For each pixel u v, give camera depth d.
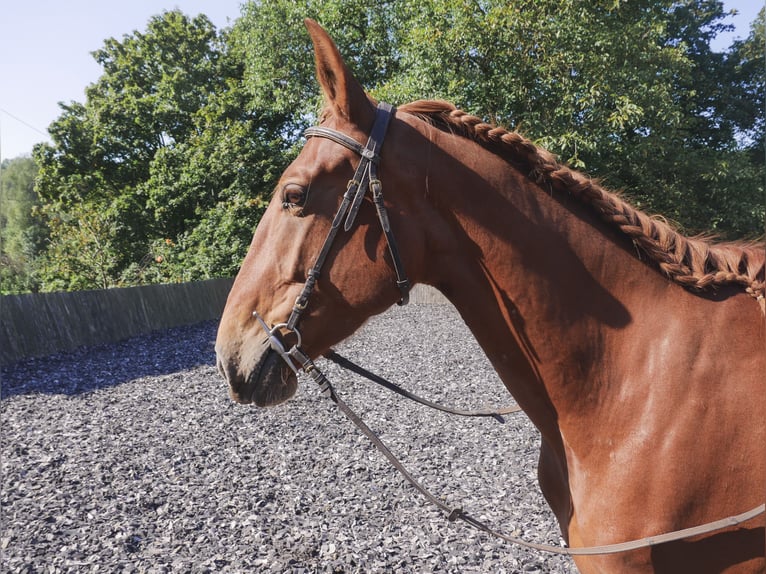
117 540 3.48
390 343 10.62
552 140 12.00
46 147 23.22
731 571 1.33
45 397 7.04
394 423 5.88
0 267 22.38
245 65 24.14
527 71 12.68
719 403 1.33
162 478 4.49
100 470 4.64
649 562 1.33
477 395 6.99
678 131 14.79
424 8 13.78
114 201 22.09
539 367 1.48
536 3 12.27
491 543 3.40
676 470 1.31
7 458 4.91
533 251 1.46
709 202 16.22
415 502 4.01
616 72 12.59
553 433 1.53
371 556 3.26
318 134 1.48
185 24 25.83
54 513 3.86
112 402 6.81
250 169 20.28
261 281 1.50
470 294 1.52
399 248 1.45
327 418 6.05
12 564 3.21
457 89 13.05
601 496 1.38
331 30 18.97
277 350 1.47
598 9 13.02
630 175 14.73
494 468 4.64
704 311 1.43
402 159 1.46
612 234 1.50
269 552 3.32
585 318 1.45
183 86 23.83
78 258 16.88
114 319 11.69
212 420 6.04
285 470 4.64
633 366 1.42
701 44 20.91
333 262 1.45
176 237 21.80
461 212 1.48
